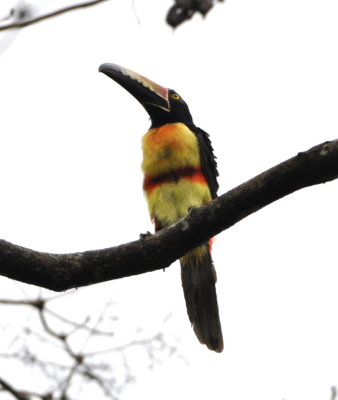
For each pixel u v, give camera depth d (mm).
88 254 9984
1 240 9445
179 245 10156
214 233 10148
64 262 9812
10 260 9430
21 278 9633
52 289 9906
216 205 9930
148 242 10117
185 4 8359
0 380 9906
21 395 9961
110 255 10000
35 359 10367
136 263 10102
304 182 9438
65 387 10234
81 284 10023
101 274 9984
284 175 9430
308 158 9281
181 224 10125
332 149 9156
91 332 10742
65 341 10555
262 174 9633
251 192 9672
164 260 10211
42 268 9641
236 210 9836
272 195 9641
